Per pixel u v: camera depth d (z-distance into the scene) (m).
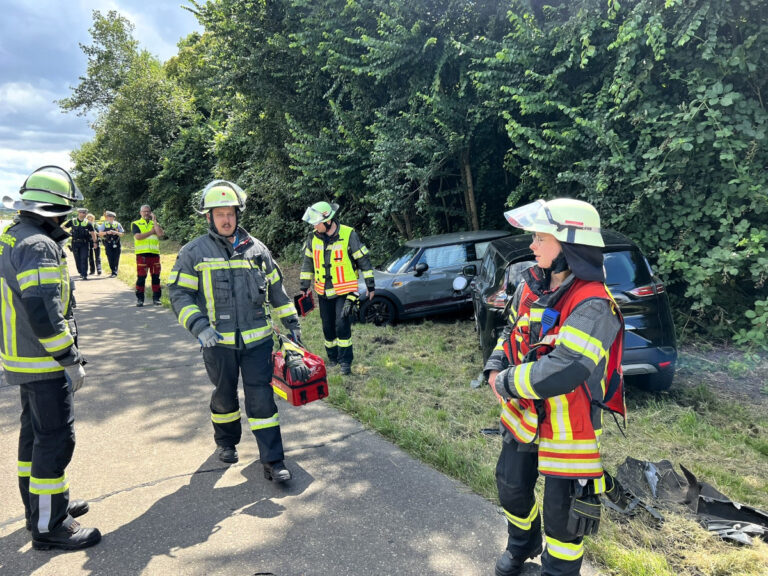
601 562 2.58
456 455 3.59
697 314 6.51
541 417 2.02
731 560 2.48
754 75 5.75
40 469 2.68
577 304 1.88
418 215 11.24
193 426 4.36
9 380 2.60
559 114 7.53
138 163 28.42
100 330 8.03
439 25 8.64
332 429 4.29
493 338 4.91
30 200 2.55
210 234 3.38
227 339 3.35
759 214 6.01
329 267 5.54
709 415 4.27
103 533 2.90
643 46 6.22
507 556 2.45
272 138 13.14
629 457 3.40
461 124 9.06
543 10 7.93
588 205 1.94
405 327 7.74
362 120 10.55
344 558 2.66
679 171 6.01
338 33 9.90
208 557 2.69
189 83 29.97
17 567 2.63
